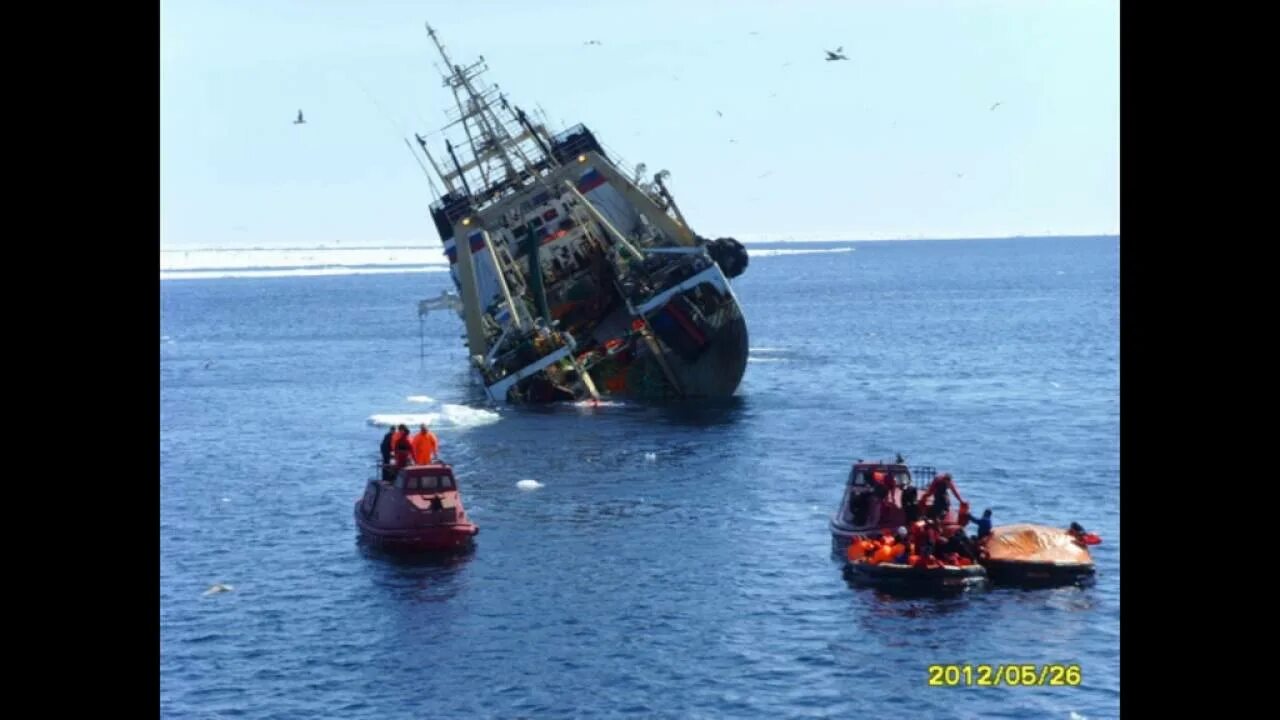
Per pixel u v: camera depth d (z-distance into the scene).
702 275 74.88
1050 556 37.28
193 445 69.19
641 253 76.44
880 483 41.34
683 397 77.94
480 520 47.03
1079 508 47.47
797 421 69.31
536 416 72.06
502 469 56.59
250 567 41.66
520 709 29.00
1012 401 77.69
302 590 38.66
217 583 39.78
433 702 29.48
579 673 31.09
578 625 34.56
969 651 32.06
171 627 35.41
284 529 47.28
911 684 30.06
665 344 76.38
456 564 41.09
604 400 77.50
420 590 38.28
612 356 76.94
